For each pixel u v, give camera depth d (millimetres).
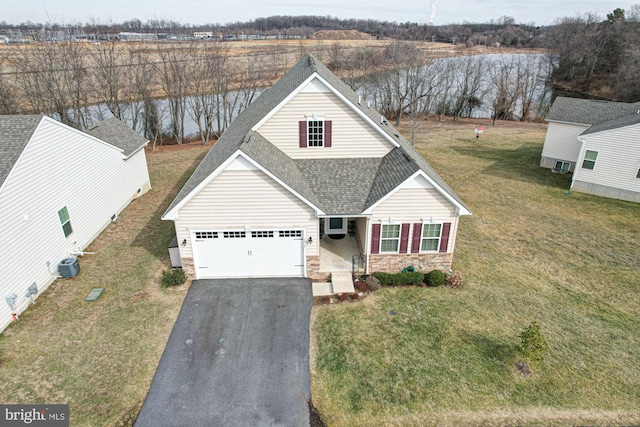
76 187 17297
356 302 14328
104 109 46156
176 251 16031
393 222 14883
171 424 9789
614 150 23266
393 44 60938
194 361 11727
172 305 14164
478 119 53750
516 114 58438
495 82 55031
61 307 13953
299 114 16234
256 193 14156
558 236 19516
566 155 28906
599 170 24141
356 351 12094
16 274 13352
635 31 59969
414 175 13945
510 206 23125
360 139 16781
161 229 19938
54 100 36781
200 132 43469
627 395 10602
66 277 15656
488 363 11625
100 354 11906
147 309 13938
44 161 14977
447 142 38344
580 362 11695
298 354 12016
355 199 15219
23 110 37594
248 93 50250
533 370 11398
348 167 16641
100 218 19562
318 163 16844
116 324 13172
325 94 15922
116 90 39906
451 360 11734
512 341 12484
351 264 16297
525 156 33219
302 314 13734
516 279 15875
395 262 15742
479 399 10484
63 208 16312
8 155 13445
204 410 10180
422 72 55281
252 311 13867
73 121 38656
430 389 10773
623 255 17703
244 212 14469
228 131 22891
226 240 15008
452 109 58219
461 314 13703
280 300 14453
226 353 12039
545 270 16547
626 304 14375
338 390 10781
